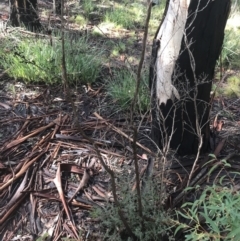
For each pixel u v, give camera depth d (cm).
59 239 255
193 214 217
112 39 521
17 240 255
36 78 408
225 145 324
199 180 285
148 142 328
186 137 305
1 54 438
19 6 496
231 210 200
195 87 279
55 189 285
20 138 326
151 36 537
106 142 326
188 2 269
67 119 354
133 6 634
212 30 274
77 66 409
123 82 381
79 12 597
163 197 264
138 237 248
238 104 389
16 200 275
